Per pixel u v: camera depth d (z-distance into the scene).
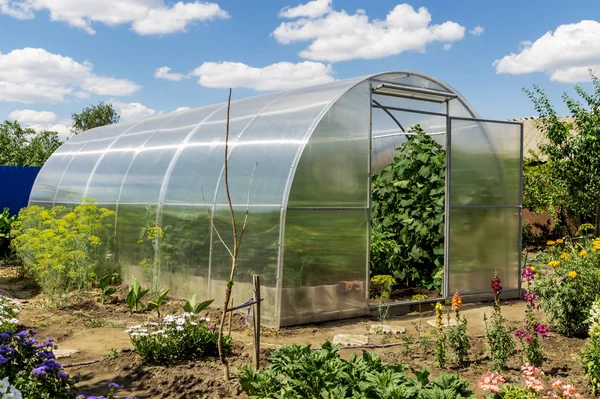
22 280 11.16
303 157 7.69
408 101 9.74
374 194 10.96
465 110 9.85
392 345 6.66
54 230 9.25
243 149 8.66
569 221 15.59
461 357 5.80
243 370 4.96
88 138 14.32
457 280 9.34
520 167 10.03
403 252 10.38
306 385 4.38
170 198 9.48
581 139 12.93
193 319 6.23
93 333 7.14
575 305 6.81
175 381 5.16
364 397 4.09
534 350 5.64
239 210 8.10
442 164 10.15
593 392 5.05
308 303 7.72
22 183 18.34
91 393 5.01
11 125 26.12
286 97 9.47
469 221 9.48
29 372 4.45
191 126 10.62
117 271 10.64
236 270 8.07
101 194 11.37
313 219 7.76
